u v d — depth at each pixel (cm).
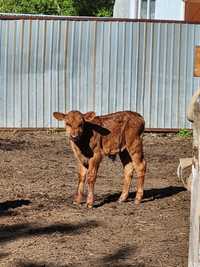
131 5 2531
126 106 1758
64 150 1504
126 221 922
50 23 1725
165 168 1317
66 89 1738
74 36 1731
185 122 1775
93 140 979
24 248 805
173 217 945
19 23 1717
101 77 1744
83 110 1745
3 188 1119
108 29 1739
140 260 761
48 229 883
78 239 840
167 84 1766
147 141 1672
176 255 777
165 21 1753
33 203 1016
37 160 1380
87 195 1064
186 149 1553
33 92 1731
